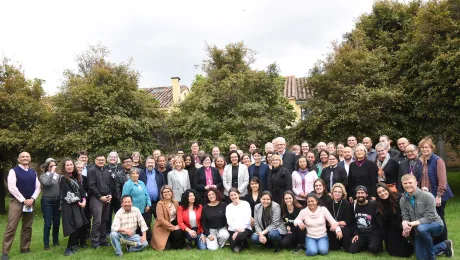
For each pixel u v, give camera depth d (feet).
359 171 23.59
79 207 23.88
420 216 19.01
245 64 59.47
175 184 26.94
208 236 24.12
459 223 27.53
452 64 35.63
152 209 26.48
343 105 42.14
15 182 23.56
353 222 22.29
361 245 21.54
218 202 24.99
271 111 52.85
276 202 25.02
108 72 48.32
